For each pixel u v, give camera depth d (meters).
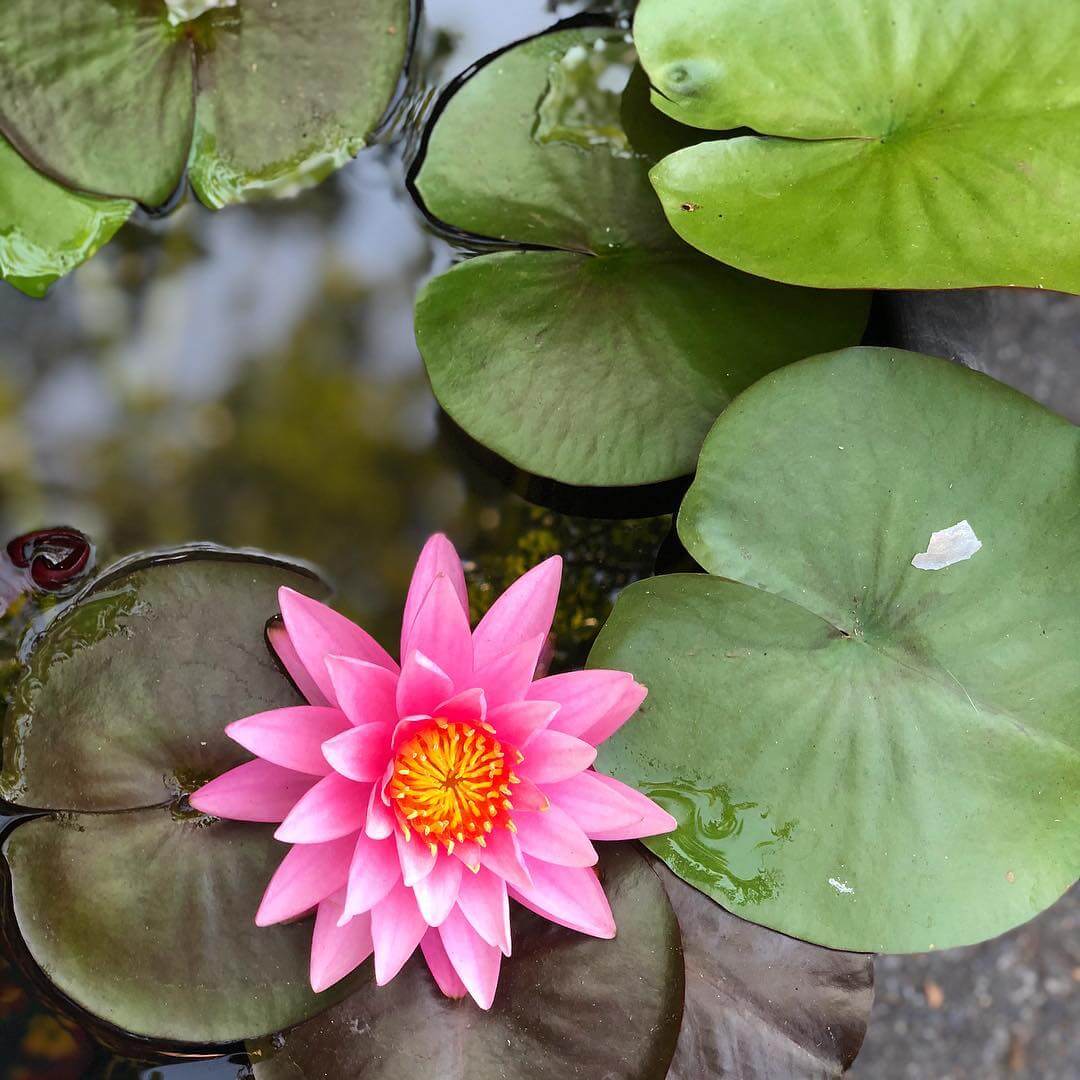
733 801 1.03
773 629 1.03
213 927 1.02
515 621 1.02
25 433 1.06
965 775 1.03
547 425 1.06
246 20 1.06
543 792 1.01
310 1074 1.02
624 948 1.03
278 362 1.08
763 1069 1.04
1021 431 1.04
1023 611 1.04
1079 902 1.12
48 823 1.03
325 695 1.01
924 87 1.04
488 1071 1.02
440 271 1.08
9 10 1.05
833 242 1.04
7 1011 1.03
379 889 0.99
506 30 1.09
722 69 1.05
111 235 1.07
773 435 1.04
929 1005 1.11
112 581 1.04
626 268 1.07
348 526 1.07
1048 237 1.04
